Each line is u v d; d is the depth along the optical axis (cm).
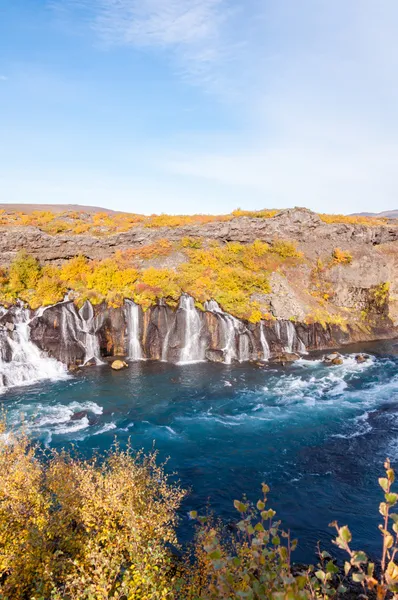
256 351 4684
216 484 2216
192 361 4591
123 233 5653
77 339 4400
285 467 2381
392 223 7625
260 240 6150
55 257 5191
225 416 3103
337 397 3466
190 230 5966
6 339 4006
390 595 1284
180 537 1753
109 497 1327
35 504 1290
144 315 4675
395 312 5941
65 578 1070
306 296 5622
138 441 2706
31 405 3284
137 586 984
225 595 562
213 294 4978
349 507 1992
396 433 2764
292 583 468
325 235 6431
